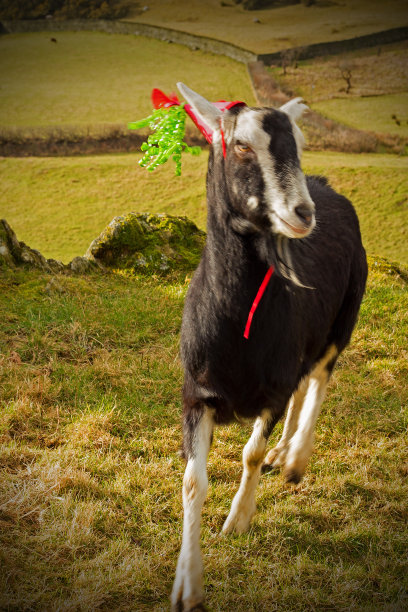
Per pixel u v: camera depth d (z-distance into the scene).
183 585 2.93
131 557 3.23
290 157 2.73
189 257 7.62
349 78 61.16
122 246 7.46
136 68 71.19
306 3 97.06
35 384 4.71
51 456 3.90
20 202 36.94
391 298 7.05
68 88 63.41
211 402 3.31
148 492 3.78
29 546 3.20
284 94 58.97
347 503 3.92
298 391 4.37
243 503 3.54
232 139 2.84
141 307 6.22
